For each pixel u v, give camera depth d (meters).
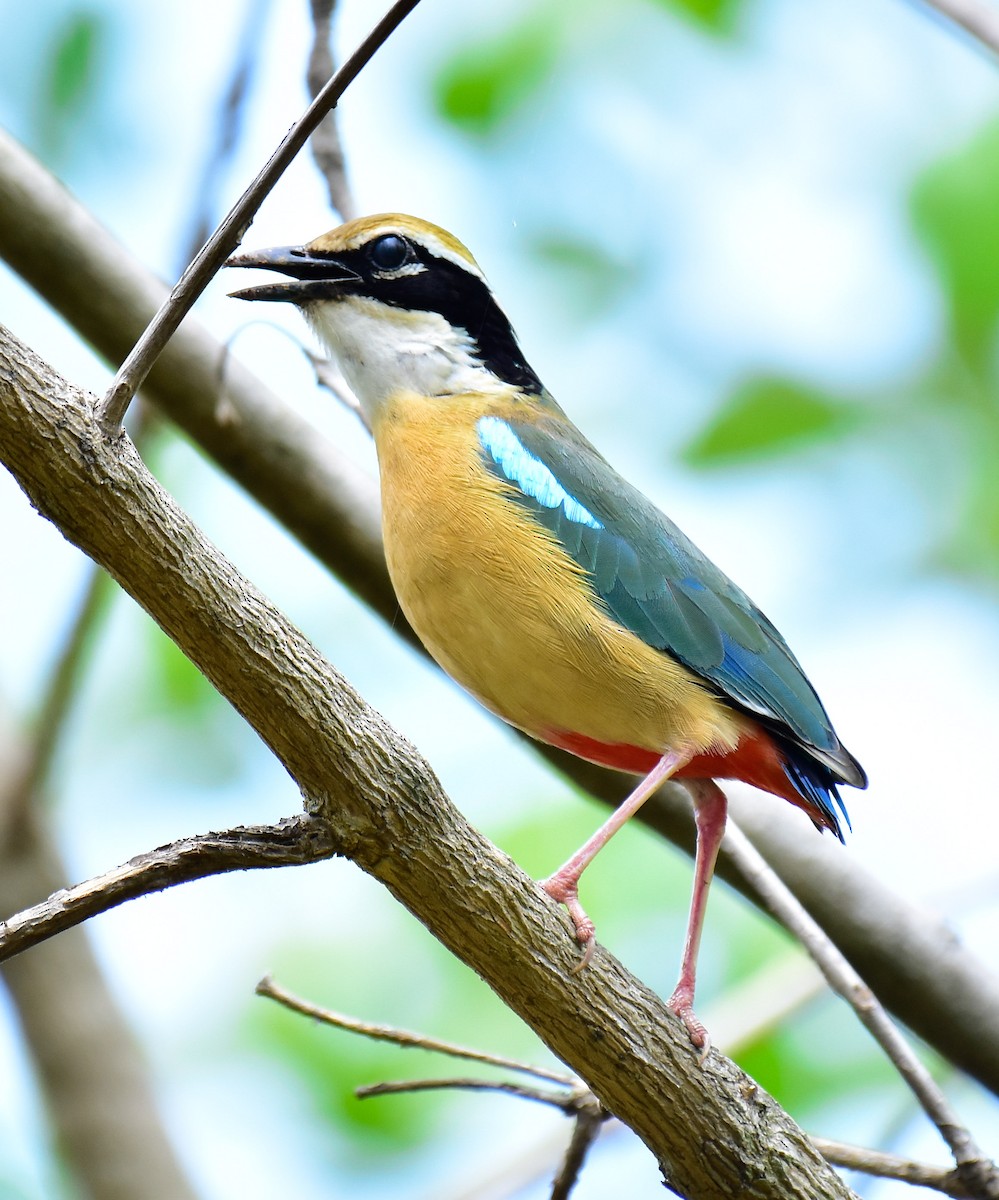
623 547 9.63
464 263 10.66
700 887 9.51
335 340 10.52
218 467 10.54
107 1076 11.82
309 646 7.24
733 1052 11.05
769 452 14.34
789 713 9.59
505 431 9.88
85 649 11.39
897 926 10.38
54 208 10.12
